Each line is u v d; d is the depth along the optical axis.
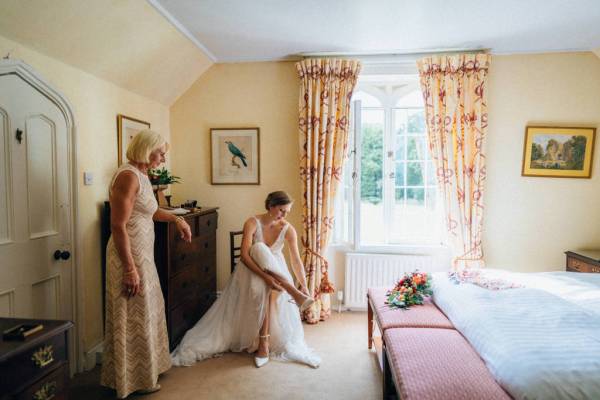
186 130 3.40
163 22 2.45
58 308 2.08
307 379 2.18
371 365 2.35
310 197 3.14
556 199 3.17
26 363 1.12
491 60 3.13
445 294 2.06
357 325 3.04
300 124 3.15
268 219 2.62
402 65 3.19
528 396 1.14
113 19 2.12
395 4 2.29
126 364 1.87
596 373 1.18
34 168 1.91
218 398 1.98
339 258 3.38
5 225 1.75
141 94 2.92
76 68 2.19
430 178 3.41
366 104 3.44
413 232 3.47
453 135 3.07
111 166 2.54
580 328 1.50
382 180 3.44
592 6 2.31
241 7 2.33
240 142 3.35
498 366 1.33
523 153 3.16
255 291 2.38
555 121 3.13
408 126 3.42
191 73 3.24
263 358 2.35
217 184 3.40
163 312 2.10
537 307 1.74
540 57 3.11
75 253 2.18
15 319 1.31
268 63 3.31
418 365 1.41
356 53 3.16
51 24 1.83
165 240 2.32
